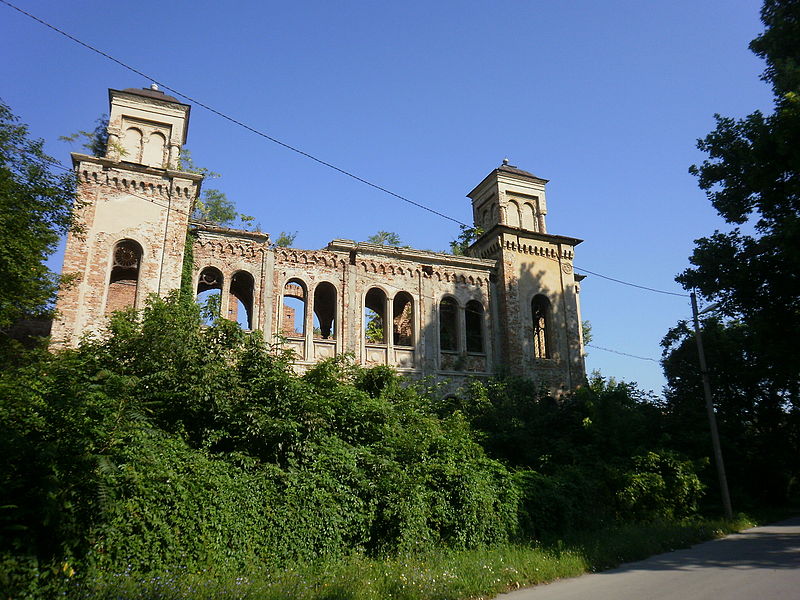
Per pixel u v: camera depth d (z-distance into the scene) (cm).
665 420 2752
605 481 2088
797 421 3020
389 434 1519
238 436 1265
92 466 938
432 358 2783
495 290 3036
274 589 917
